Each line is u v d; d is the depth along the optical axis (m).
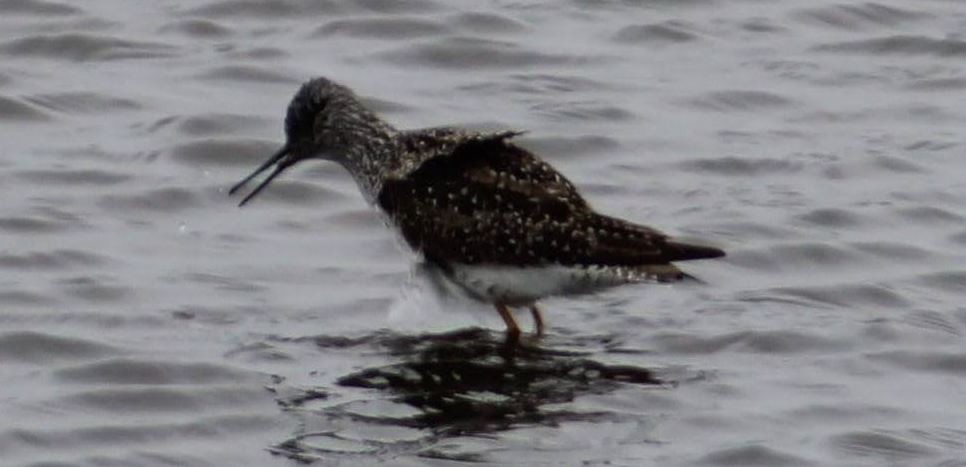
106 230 18.64
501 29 24.34
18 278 17.34
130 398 14.98
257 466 13.88
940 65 23.58
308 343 15.97
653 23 24.52
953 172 20.44
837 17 24.95
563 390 15.04
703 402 14.84
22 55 23.36
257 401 14.89
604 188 19.98
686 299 16.97
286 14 24.69
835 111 22.20
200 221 19.05
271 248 18.31
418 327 16.28
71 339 15.92
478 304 16.17
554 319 16.48
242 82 22.75
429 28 24.27
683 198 19.75
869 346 15.98
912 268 17.95
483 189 15.74
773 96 22.56
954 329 16.41
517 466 13.69
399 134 16.55
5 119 21.56
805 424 14.56
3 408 14.77
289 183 19.70
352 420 14.50
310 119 17.09
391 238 18.50
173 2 24.95
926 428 14.53
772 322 16.41
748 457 13.99
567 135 21.19
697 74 23.23
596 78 23.05
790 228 18.78
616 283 15.51
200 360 15.54
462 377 15.30
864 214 19.16
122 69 23.02
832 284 17.38
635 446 14.09
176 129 21.23
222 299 16.95
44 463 13.95
